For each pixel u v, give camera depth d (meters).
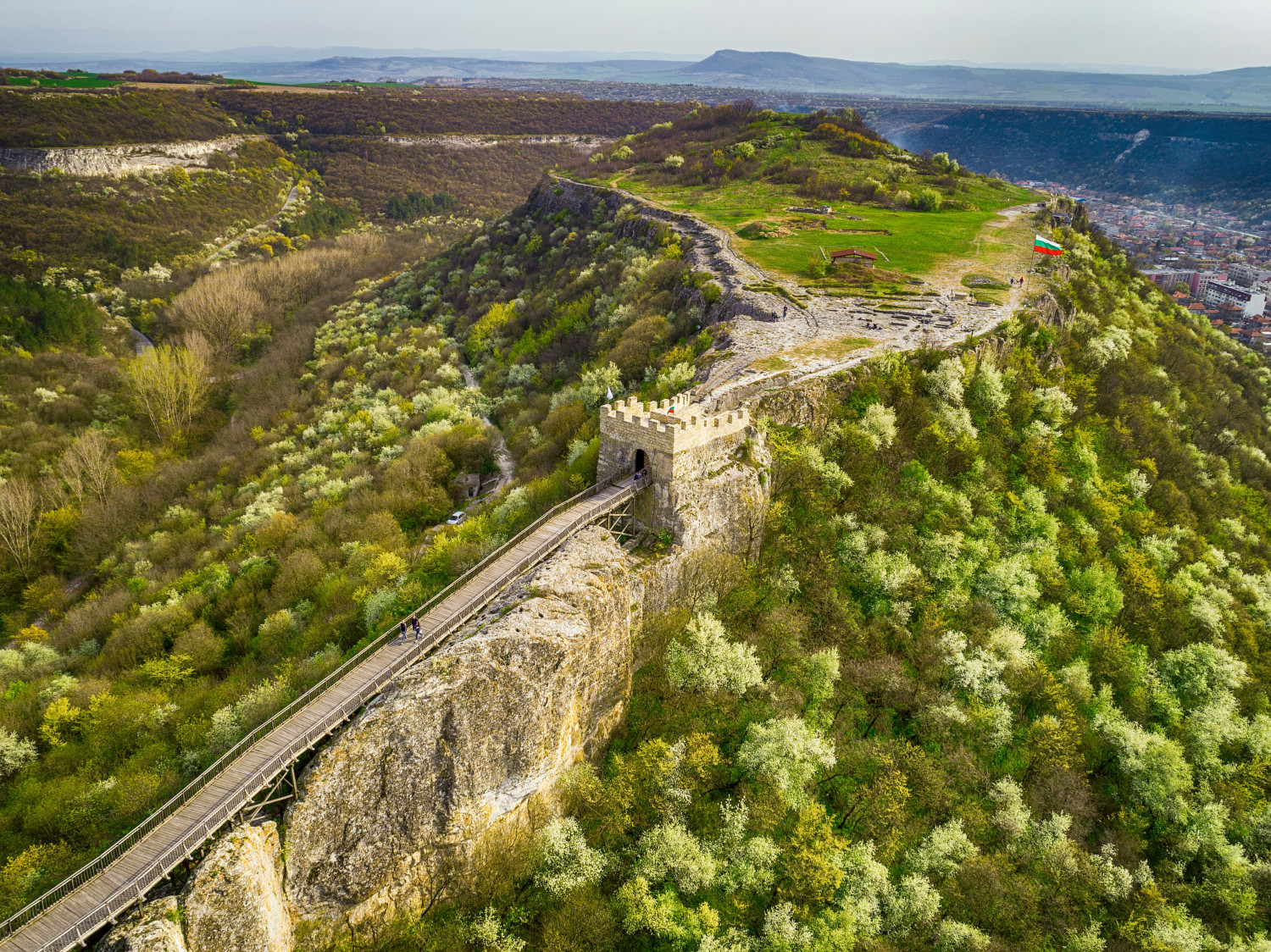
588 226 163.75
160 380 126.19
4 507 94.19
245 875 32.47
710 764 44.84
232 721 46.22
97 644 70.12
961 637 55.12
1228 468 103.69
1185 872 52.81
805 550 59.78
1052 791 51.00
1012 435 77.19
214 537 86.69
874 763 48.12
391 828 37.59
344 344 143.25
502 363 119.56
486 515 67.56
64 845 40.50
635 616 49.50
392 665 42.19
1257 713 63.94
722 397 63.22
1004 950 41.75
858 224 143.25
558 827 40.50
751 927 40.34
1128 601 67.12
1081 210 193.50
